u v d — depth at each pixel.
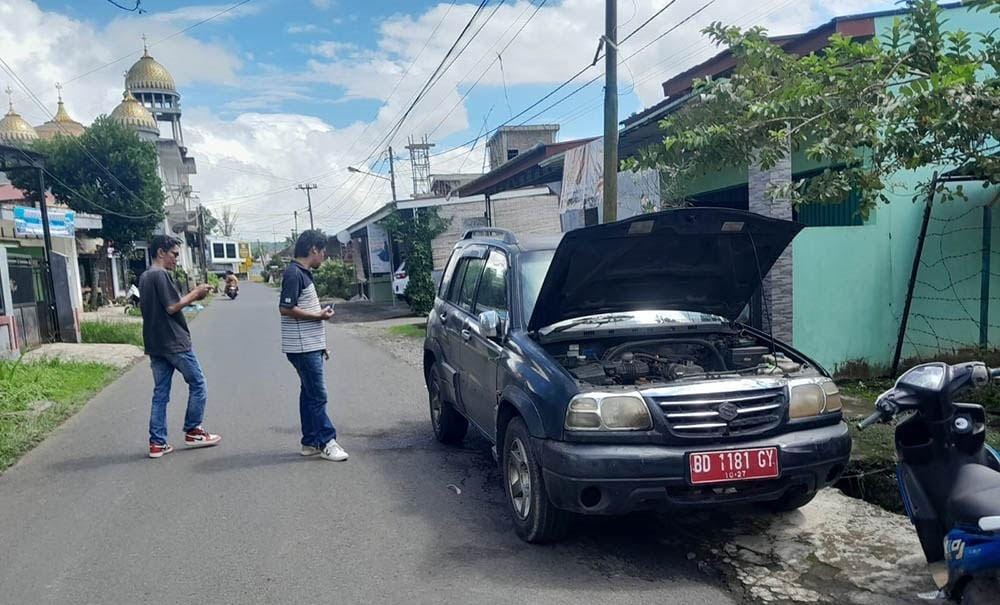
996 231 8.38
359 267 33.31
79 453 6.63
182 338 6.41
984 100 4.72
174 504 5.15
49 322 15.49
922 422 3.23
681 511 4.20
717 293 5.03
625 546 4.21
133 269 39.03
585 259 4.32
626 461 3.68
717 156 6.38
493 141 30.31
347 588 3.80
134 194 29.50
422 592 3.72
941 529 3.19
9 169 15.83
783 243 4.64
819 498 4.80
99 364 12.20
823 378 4.17
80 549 4.40
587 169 11.83
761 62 6.30
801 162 9.49
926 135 5.39
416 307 21.00
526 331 4.71
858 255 8.02
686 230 4.30
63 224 19.64
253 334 17.44
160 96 55.94
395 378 10.34
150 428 6.40
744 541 4.20
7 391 8.95
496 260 5.46
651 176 10.53
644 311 5.03
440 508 4.93
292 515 4.87
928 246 8.26
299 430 7.23
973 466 3.11
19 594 3.83
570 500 3.80
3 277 12.53
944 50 5.54
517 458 4.38
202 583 3.91
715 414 3.79
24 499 5.38
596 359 4.64
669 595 3.61
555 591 3.68
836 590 3.60
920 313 8.30
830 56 5.80
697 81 6.73
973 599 2.86
